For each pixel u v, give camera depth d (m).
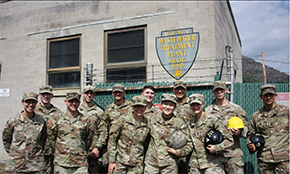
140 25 6.54
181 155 3.64
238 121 3.76
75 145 3.82
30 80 7.45
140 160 3.78
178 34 6.14
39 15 7.55
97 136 4.35
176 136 3.67
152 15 6.42
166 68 6.22
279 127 3.92
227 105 4.21
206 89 4.67
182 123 3.80
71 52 7.24
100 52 6.88
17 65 7.36
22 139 3.66
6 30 7.02
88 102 4.71
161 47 6.29
